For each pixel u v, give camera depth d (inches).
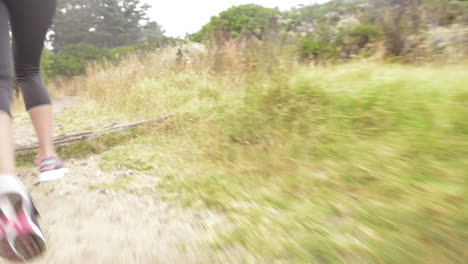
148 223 65.3
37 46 71.6
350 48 238.8
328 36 281.0
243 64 181.6
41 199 81.1
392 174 79.5
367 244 53.1
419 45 209.5
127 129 151.9
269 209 70.1
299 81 137.5
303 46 199.6
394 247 51.6
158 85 216.1
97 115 204.2
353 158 90.1
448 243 51.9
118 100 216.4
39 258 51.7
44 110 77.1
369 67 152.6
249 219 65.5
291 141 106.2
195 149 118.3
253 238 57.1
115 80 252.4
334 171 85.4
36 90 76.2
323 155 96.7
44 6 66.7
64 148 135.1
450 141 89.0
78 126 173.3
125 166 109.8
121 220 67.1
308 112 119.7
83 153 132.3
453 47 199.0
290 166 92.6
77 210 73.0
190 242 56.7
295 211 68.1
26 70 75.0
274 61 161.9
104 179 97.0
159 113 174.7
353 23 302.0
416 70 160.6
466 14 238.2
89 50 978.1
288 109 122.2
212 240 57.1
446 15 244.8
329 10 415.2
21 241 44.0
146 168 106.3
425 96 115.7
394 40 229.3
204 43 311.6
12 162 46.2
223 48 230.5
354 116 111.4
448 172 76.2
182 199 78.3
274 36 192.9
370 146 94.2
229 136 122.3
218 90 179.5
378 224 59.7
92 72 302.0
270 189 81.5
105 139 142.9
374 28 253.3
